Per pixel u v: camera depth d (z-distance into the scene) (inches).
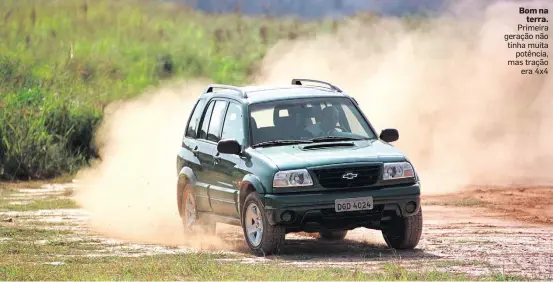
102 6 4178.2
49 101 2674.7
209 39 3946.9
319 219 1224.2
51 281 1053.8
